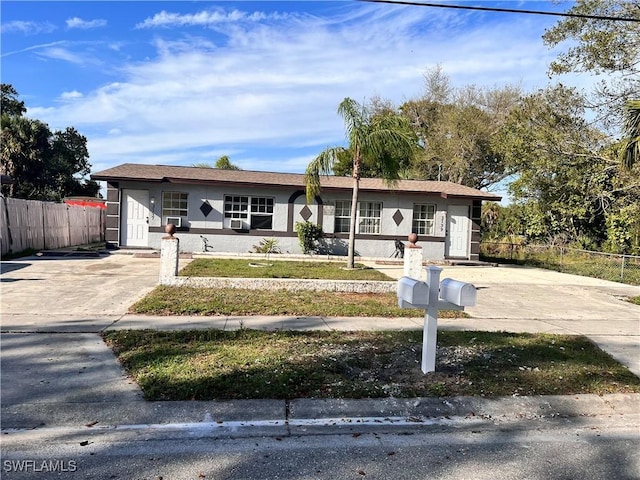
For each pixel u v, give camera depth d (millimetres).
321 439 3688
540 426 4137
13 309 7422
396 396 4438
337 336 6434
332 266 14289
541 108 20297
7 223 14328
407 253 10188
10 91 40938
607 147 18797
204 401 4145
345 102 13039
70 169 41750
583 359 5859
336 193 18188
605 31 16906
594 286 13266
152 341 5797
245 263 13969
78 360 5098
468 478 3164
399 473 3201
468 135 32531
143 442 3508
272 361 5137
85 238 21375
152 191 17062
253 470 3160
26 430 3598
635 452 3664
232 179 17547
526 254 21438
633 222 18375
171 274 9750
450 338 6609
